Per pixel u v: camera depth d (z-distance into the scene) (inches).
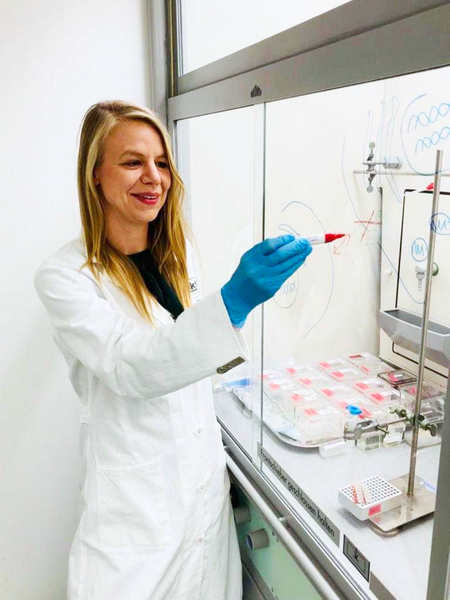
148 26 55.1
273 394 47.4
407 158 30.6
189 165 56.9
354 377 43.8
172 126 57.3
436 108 26.9
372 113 32.8
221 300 28.8
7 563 63.7
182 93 54.4
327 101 35.7
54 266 36.0
